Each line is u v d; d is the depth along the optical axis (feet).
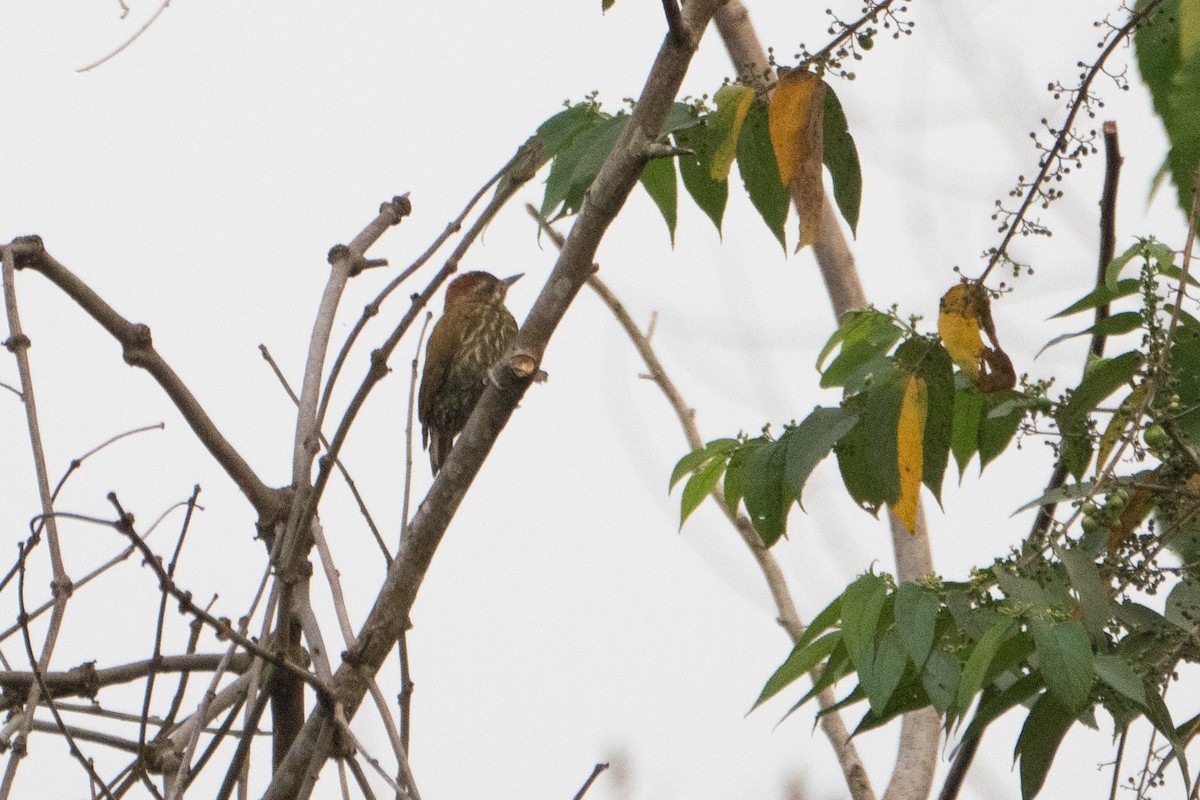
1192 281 19.33
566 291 20.53
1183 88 14.94
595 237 20.34
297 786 20.15
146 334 23.32
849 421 20.65
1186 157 17.01
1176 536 18.95
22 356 20.81
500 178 21.63
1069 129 18.31
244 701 21.11
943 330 19.29
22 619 18.94
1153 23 16.97
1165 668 17.90
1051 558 19.24
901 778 25.82
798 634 28.45
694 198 21.66
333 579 20.57
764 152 21.21
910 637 17.84
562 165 21.07
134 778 19.53
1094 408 19.97
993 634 17.22
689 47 19.48
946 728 17.43
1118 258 19.58
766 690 20.34
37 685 18.72
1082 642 16.75
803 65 19.98
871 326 23.82
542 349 20.77
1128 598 18.57
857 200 20.70
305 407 23.02
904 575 27.35
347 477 21.59
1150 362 19.04
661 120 19.74
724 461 23.45
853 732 19.80
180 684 22.00
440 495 20.86
